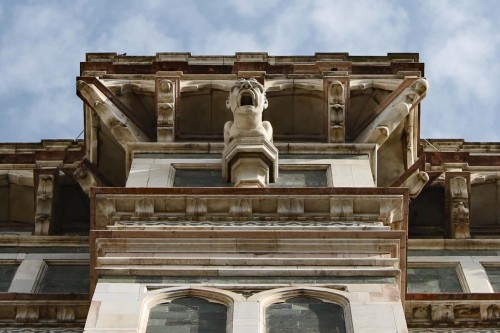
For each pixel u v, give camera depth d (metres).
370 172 30.72
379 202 27.95
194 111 32.94
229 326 24.06
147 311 24.50
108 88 33.00
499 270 32.06
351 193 28.02
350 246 26.33
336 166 30.91
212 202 27.94
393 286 25.09
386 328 23.92
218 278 25.38
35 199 33.62
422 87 32.72
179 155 31.25
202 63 34.53
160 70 33.47
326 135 32.47
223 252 26.23
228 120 32.94
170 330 24.06
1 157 34.97
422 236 33.72
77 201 33.84
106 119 32.12
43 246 32.47
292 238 26.39
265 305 24.66
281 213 27.84
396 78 33.56
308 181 30.44
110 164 33.34
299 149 31.38
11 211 34.69
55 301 28.61
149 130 32.97
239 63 33.56
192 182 30.20
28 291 30.78
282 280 25.31
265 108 31.69
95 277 26.09
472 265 32.03
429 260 32.19
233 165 30.02
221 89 33.00
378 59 35.19
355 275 25.39
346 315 24.38
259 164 29.92
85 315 28.55
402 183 32.38
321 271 25.44
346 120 32.66
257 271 25.45
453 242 32.62
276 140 32.84
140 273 25.34
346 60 34.84
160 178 30.23
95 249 26.36
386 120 32.19
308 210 27.92
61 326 28.45
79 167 32.88
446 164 34.94
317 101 33.09
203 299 24.86
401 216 27.97
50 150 35.84
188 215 27.86
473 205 34.56
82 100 33.28
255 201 27.92
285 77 33.34
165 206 27.95
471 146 38.06
